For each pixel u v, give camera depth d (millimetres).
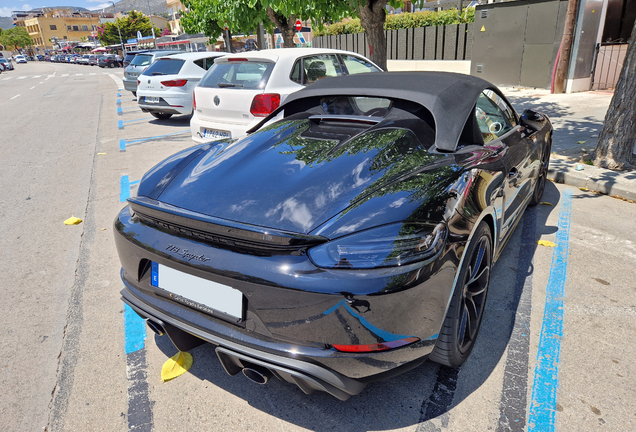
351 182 2031
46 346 2621
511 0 11367
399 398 2127
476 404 2066
